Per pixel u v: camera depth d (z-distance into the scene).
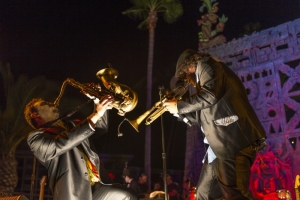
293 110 19.12
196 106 3.40
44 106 3.97
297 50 19.22
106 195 3.77
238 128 3.40
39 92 17.47
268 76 20.08
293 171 17.67
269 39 20.36
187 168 21.83
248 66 21.02
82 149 3.80
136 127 3.81
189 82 3.87
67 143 3.44
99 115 3.56
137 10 25.23
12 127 17.27
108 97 3.61
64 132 3.53
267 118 19.70
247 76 21.09
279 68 19.77
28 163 21.80
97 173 3.82
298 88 19.02
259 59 20.61
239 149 3.37
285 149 18.56
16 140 17.41
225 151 3.38
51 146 3.45
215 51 22.48
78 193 3.49
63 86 4.05
